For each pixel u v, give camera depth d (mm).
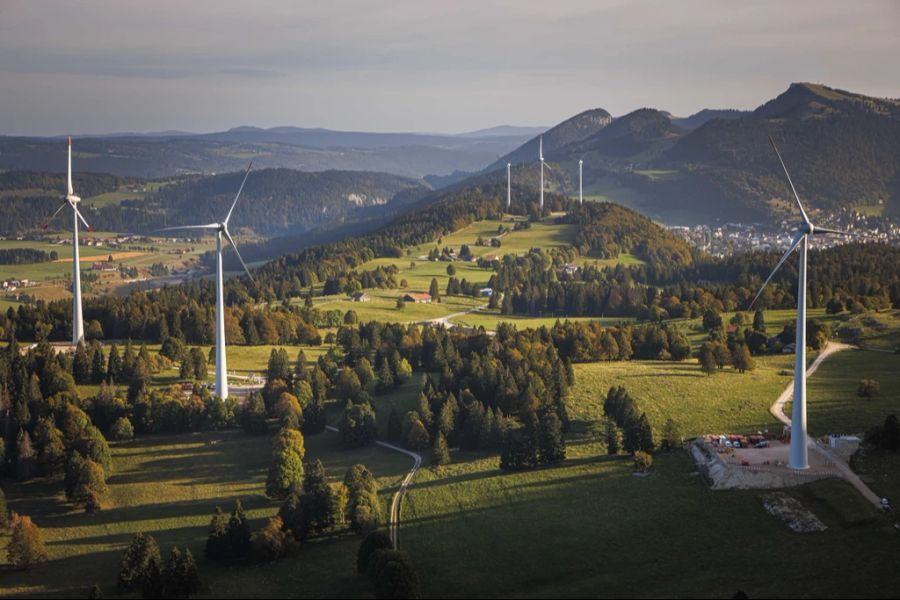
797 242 139500
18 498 173750
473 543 136750
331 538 144750
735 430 171875
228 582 129250
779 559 121000
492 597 119375
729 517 135000
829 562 118250
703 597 112125
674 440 164375
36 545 141875
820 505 133875
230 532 138375
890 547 120188
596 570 124438
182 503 168375
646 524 136500
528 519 143125
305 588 125688
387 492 163625
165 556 141500
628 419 173000
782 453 153500
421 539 140250
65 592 131375
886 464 146000
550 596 117375
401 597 116062
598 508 144125
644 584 118625
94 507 166125
